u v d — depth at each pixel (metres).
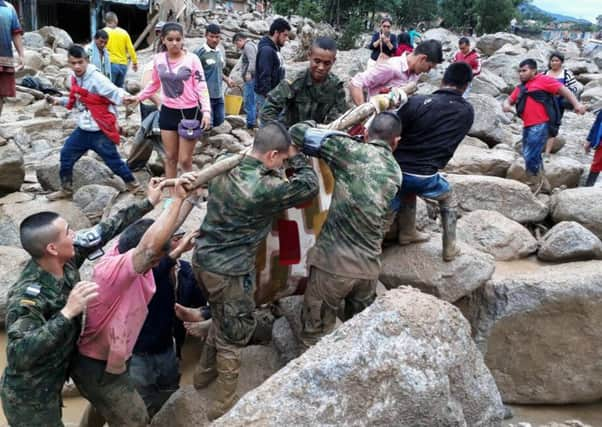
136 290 2.91
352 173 3.44
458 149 8.18
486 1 44.00
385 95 3.91
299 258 3.90
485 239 5.75
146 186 7.01
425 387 2.66
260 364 4.09
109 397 3.06
